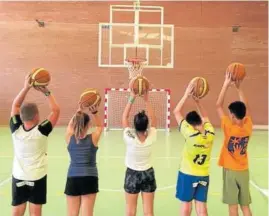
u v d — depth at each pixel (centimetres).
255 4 1312
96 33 1305
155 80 1320
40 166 304
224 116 348
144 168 323
